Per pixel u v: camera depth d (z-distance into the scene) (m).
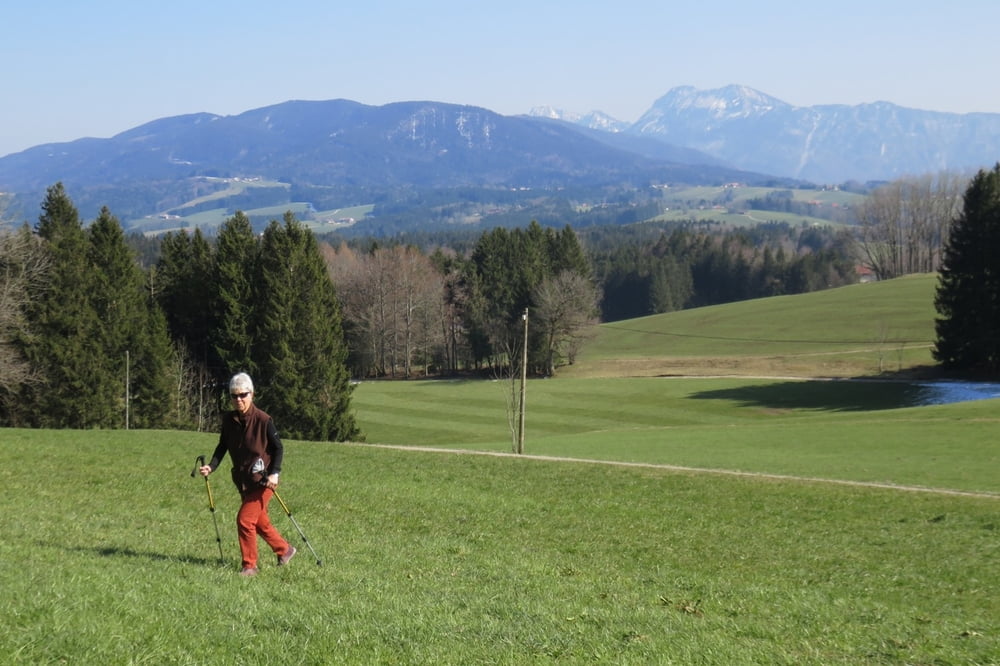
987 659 10.91
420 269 126.00
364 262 126.81
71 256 66.88
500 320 119.44
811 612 13.52
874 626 12.80
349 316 118.69
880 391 88.56
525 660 9.45
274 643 9.37
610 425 80.50
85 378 66.56
